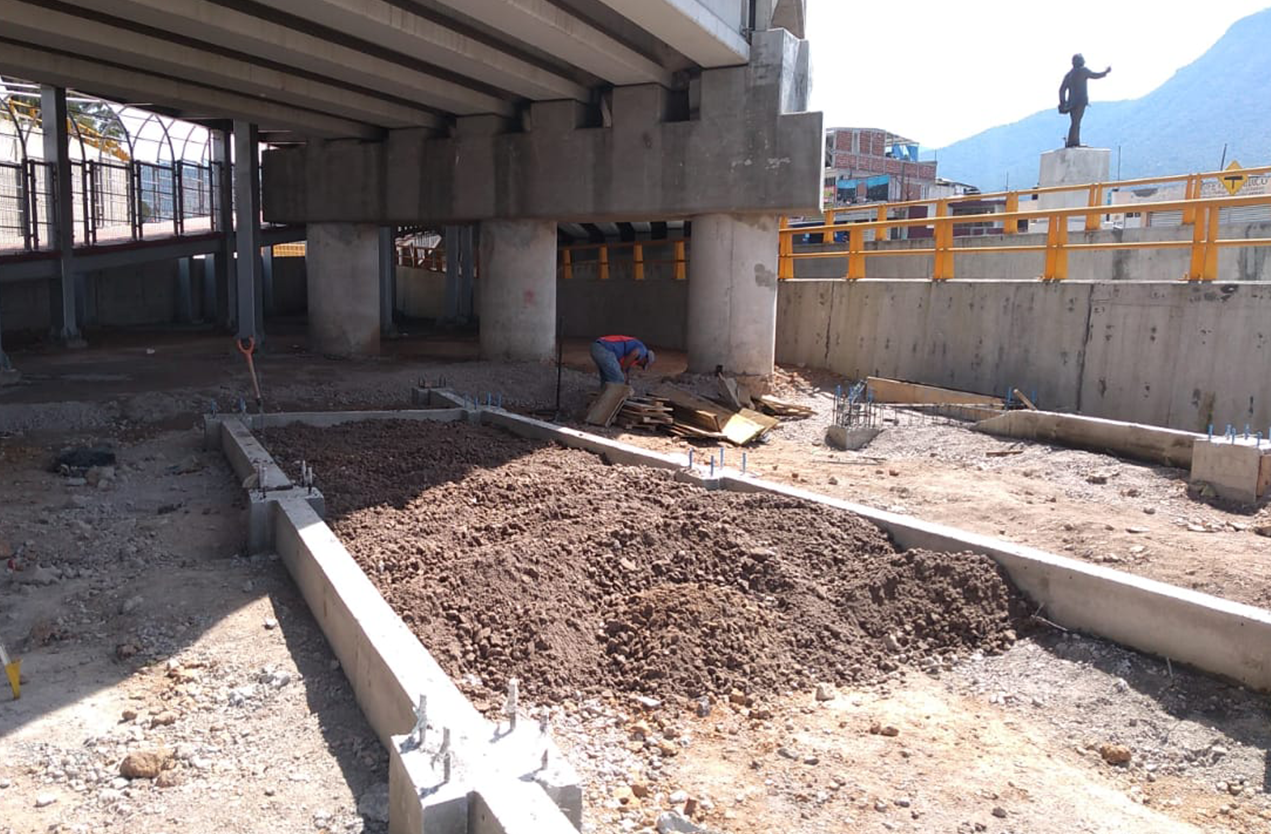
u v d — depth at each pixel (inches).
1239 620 192.2
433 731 138.6
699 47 508.4
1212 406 423.8
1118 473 360.2
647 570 244.5
